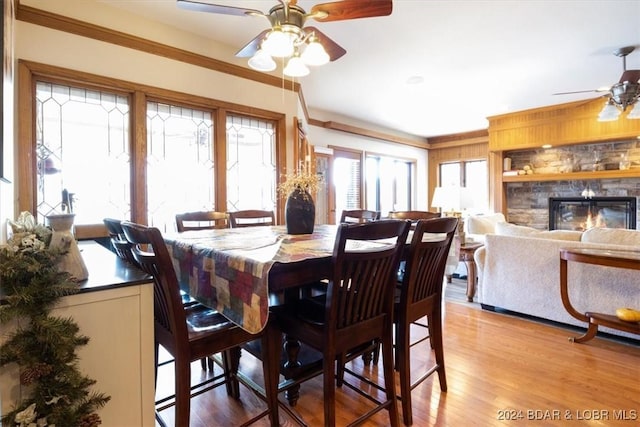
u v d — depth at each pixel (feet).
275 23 6.46
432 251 5.76
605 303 8.67
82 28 8.43
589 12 8.96
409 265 5.31
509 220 21.42
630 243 8.80
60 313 3.33
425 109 18.48
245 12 6.32
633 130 15.78
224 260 4.73
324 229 8.46
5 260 3.10
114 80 8.94
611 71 13.09
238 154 11.87
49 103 8.29
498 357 7.74
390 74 13.30
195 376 7.02
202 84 10.63
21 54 7.65
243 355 8.08
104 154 9.09
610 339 8.68
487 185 22.12
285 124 12.94
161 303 4.47
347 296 4.66
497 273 10.77
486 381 6.73
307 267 4.68
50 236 3.61
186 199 10.61
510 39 10.44
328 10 6.17
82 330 3.45
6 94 4.02
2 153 3.50
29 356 3.02
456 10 8.87
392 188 23.97
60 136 8.45
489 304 11.01
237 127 11.84
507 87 14.88
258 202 12.39
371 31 9.93
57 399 3.08
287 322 5.12
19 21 7.62
